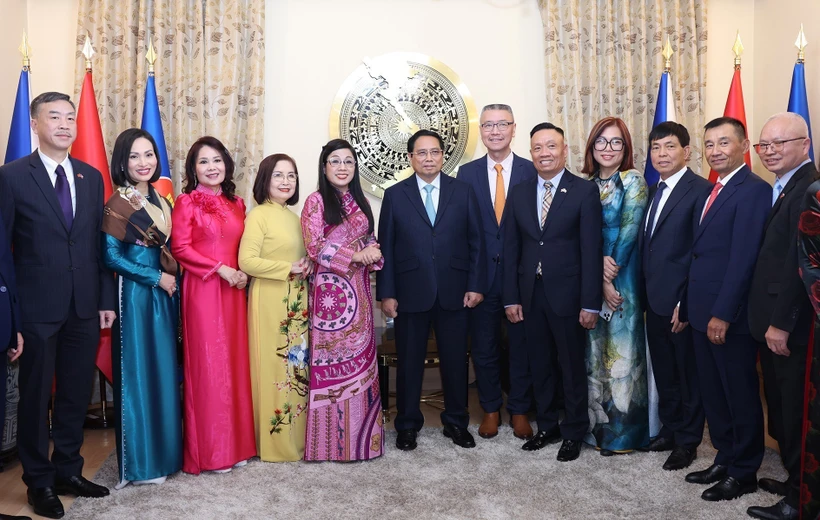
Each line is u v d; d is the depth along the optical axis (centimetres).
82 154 368
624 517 244
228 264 297
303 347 306
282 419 303
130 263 273
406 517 246
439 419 373
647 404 312
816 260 211
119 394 275
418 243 311
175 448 286
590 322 298
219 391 290
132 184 281
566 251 302
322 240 298
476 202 322
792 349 237
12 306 239
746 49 446
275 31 429
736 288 255
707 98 448
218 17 414
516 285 316
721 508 251
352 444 302
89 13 407
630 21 436
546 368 317
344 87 430
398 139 436
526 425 336
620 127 306
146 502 261
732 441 271
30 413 254
